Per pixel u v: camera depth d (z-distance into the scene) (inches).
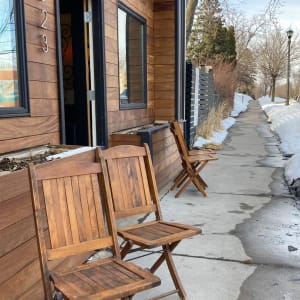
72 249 72.2
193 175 177.2
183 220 144.1
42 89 107.3
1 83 98.4
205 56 675.4
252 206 161.8
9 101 98.8
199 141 328.8
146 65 204.4
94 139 151.8
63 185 74.5
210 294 91.6
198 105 334.3
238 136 412.8
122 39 173.5
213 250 116.2
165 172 198.7
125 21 176.2
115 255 77.3
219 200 171.0
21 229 75.0
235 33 820.6
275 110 685.9
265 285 95.6
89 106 151.2
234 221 142.7
